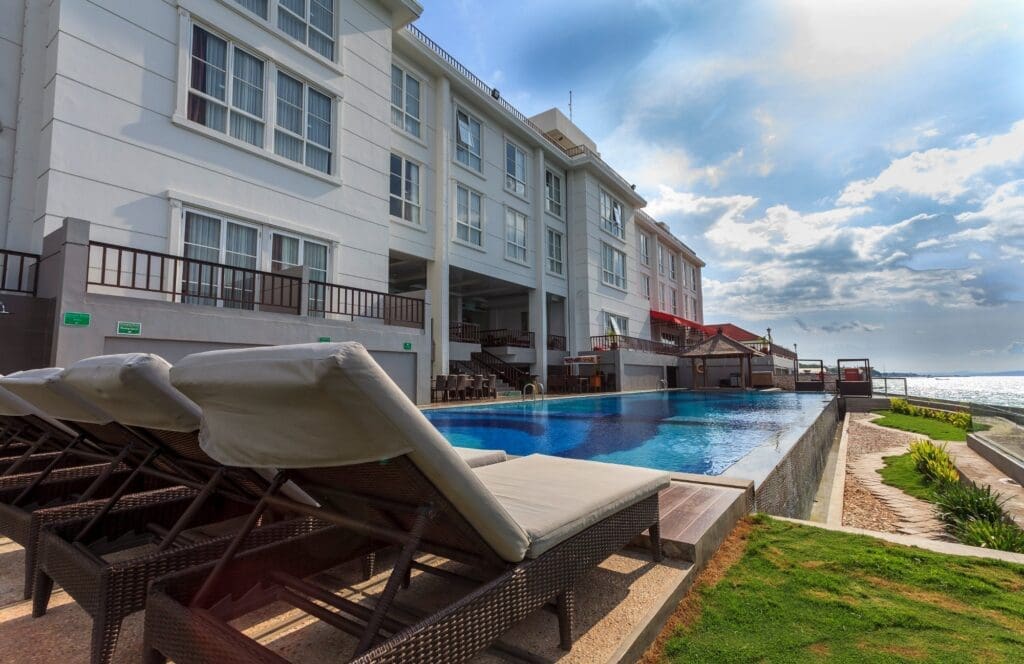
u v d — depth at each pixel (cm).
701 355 2309
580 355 2155
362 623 175
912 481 709
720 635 181
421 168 1515
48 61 795
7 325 630
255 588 161
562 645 162
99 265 792
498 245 1800
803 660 164
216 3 948
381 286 1262
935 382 15125
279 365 108
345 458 123
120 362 163
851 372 2120
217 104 952
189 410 170
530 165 2005
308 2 1129
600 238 2322
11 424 327
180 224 884
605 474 237
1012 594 210
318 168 1134
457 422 1042
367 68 1261
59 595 202
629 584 210
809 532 295
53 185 752
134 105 839
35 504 248
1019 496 548
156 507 228
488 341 1964
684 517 275
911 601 205
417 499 136
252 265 995
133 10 845
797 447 591
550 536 159
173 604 132
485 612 129
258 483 184
